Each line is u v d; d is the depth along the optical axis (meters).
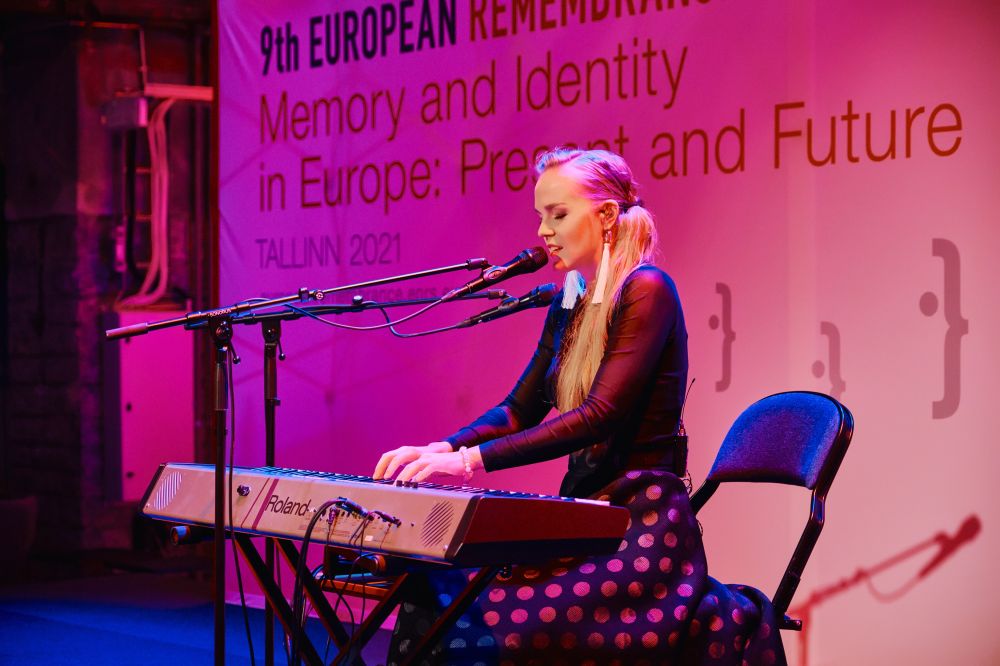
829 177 3.40
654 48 3.71
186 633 4.20
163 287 6.14
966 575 3.20
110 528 6.21
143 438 6.06
